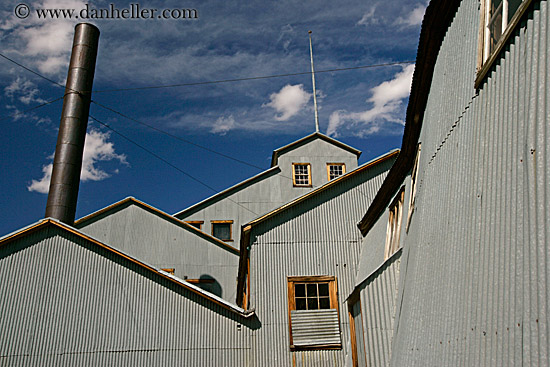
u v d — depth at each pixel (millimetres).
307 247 14305
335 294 13688
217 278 20766
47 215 16297
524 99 4297
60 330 12125
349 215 14891
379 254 11836
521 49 4438
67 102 18359
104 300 12492
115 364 11984
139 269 12859
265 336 12891
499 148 4719
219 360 12352
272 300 13461
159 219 21312
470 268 4992
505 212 4391
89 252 12906
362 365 9648
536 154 3967
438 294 5840
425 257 6668
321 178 23812
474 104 5586
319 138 24703
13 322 12039
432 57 7793
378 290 8820
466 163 5594
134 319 12414
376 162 15703
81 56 19203
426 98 8328
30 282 12438
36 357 11820
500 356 4074
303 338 12992
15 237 12688
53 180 16953
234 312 12852
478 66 5508
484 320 4477
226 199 23328
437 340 5582
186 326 12531
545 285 3576
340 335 13148
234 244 22547
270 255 14109
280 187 23562
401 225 9969
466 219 5316
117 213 21125
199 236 21359
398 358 7102
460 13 6574
